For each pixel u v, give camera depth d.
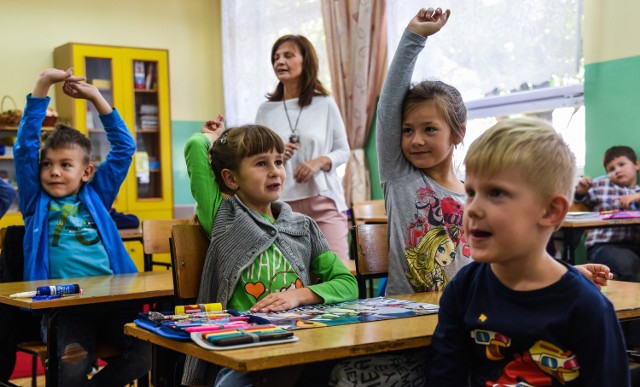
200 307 1.61
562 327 1.20
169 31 7.44
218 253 1.91
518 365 1.26
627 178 4.21
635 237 4.09
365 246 2.10
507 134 1.22
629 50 4.30
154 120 7.07
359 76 5.71
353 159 5.79
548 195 1.21
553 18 4.46
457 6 4.96
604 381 1.17
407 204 2.06
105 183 2.91
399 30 5.40
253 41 7.03
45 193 2.76
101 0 7.04
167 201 7.09
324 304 1.76
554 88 4.67
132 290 2.11
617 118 4.37
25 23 6.65
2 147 6.23
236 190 2.03
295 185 3.49
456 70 5.00
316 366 1.56
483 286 1.31
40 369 3.98
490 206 1.22
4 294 2.13
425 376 1.46
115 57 6.79
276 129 3.58
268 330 1.29
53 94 6.76
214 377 1.67
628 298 1.64
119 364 2.38
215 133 2.28
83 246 2.73
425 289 2.01
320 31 6.25
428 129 2.02
